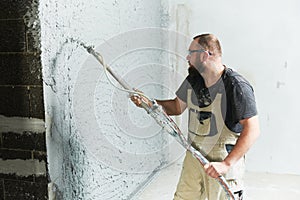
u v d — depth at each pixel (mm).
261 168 3430
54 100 1937
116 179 2672
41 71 1837
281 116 3305
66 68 2012
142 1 2953
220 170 1884
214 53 1982
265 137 3371
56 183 2004
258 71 3305
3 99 1937
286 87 3250
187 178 2170
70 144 2094
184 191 2189
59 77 1960
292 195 2961
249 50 3297
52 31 1879
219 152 2008
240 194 2041
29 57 1842
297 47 3164
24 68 1860
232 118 1944
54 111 1941
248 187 3117
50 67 1886
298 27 3133
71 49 2043
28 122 1923
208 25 3367
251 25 3254
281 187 3107
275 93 3287
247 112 1888
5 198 2076
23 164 1985
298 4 3102
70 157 2104
